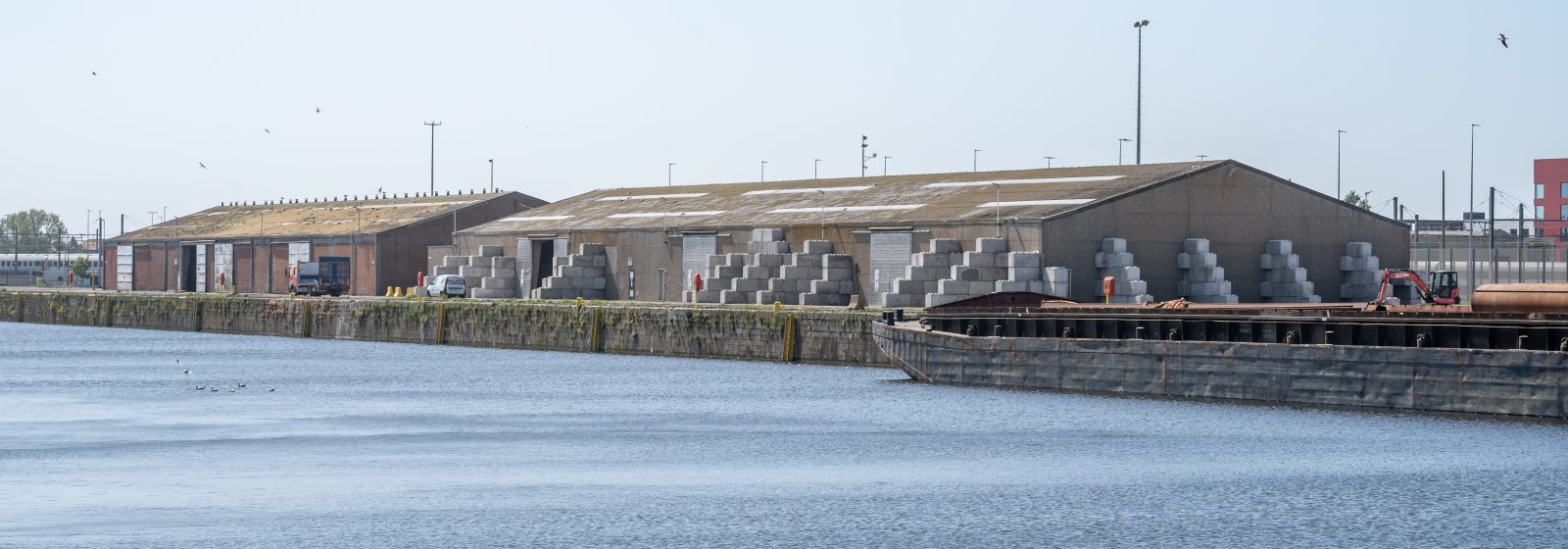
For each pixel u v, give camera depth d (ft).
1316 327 255.09
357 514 182.60
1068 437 237.25
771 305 442.09
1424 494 191.31
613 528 174.91
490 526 175.73
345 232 652.48
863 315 365.81
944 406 276.21
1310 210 456.86
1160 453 222.28
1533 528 174.19
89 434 253.65
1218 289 429.38
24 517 180.75
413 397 314.76
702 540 169.78
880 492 196.54
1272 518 180.86
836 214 490.08
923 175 542.57
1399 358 240.12
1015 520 180.24
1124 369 276.21
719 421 266.77
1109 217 424.46
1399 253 472.44
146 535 170.81
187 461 222.89
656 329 419.54
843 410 277.44
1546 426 225.15
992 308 333.83
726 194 577.02
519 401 303.89
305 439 247.09
